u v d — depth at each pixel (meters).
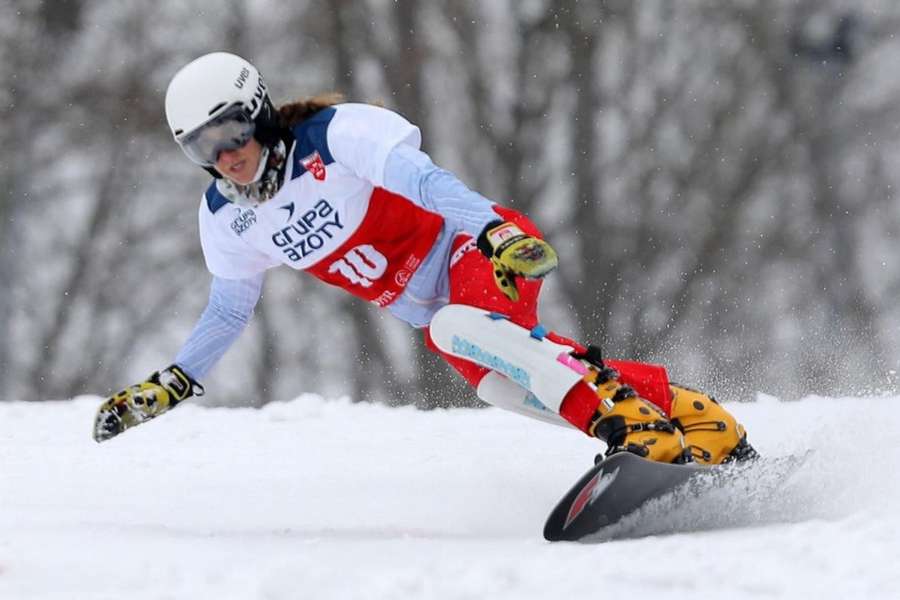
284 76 75.75
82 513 18.08
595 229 71.38
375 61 73.81
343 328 73.00
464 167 73.06
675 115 75.44
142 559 14.16
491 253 15.15
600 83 74.69
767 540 13.83
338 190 16.59
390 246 17.23
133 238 77.12
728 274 72.38
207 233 17.47
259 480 21.00
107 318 76.56
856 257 77.12
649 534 15.27
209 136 16.03
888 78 81.12
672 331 70.44
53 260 76.88
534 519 17.45
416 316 17.88
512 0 74.06
